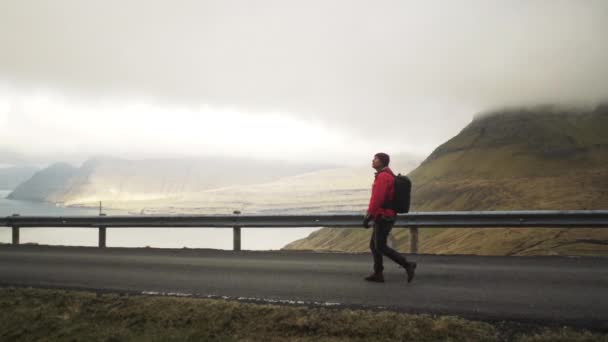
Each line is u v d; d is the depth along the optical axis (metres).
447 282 8.40
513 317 6.41
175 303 7.30
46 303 7.79
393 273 9.24
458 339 5.82
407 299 7.30
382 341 5.93
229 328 6.55
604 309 6.68
